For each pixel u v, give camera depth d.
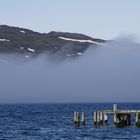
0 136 94.25
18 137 92.12
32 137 91.75
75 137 90.19
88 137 89.75
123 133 94.44
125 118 103.06
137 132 95.69
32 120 146.50
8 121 142.62
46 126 118.44
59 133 98.06
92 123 121.88
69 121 139.25
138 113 98.12
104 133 94.81
